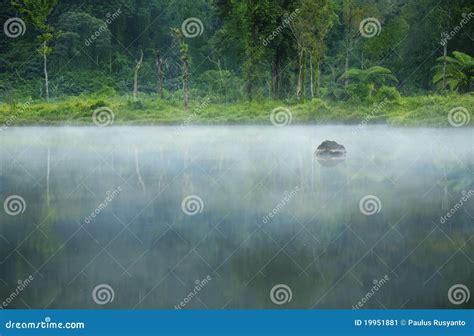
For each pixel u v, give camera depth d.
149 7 57.97
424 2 41.59
